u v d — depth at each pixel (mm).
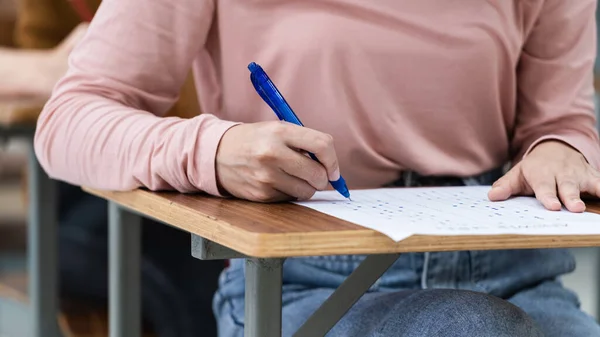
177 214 1054
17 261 3691
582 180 1199
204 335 2385
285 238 869
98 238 2514
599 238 966
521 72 1514
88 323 2406
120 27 1287
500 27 1394
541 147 1303
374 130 1378
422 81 1376
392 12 1335
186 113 1918
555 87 1485
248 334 996
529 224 978
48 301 2236
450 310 1078
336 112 1353
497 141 1485
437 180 1430
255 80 1139
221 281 1534
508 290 1401
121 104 1271
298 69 1337
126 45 1284
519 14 1433
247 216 975
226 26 1346
